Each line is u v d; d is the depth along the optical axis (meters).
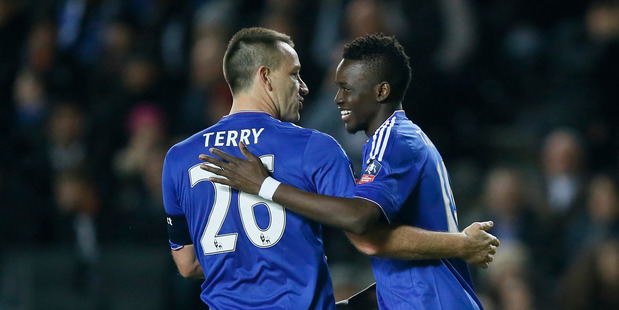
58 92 38.12
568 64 35.88
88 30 39.62
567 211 30.45
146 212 31.06
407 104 30.03
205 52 33.62
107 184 33.41
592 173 33.09
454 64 31.77
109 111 35.62
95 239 31.16
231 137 14.73
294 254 14.42
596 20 35.75
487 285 28.42
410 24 31.30
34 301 30.77
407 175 14.48
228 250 14.60
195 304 28.64
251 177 14.20
